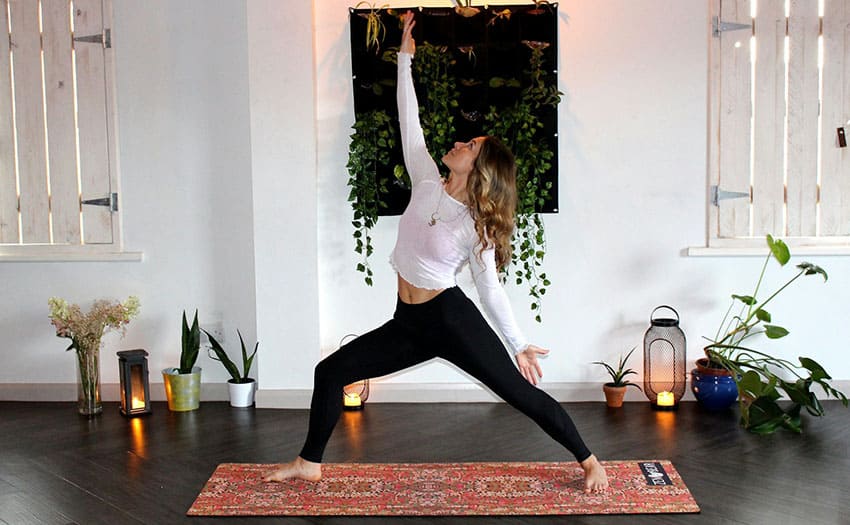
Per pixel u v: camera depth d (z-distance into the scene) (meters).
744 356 4.41
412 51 3.10
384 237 4.46
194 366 4.59
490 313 3.01
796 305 4.39
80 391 4.28
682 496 3.04
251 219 4.53
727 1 4.26
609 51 4.33
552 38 4.28
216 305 4.59
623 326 4.45
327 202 4.46
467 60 4.29
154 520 2.90
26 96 4.49
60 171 4.52
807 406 3.96
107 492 3.17
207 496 3.09
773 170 4.31
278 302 4.40
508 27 4.27
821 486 3.14
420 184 2.93
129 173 4.55
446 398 4.46
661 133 4.36
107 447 3.72
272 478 3.20
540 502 3.00
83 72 4.46
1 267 4.60
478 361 2.91
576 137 4.38
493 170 2.81
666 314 4.43
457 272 2.96
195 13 4.46
